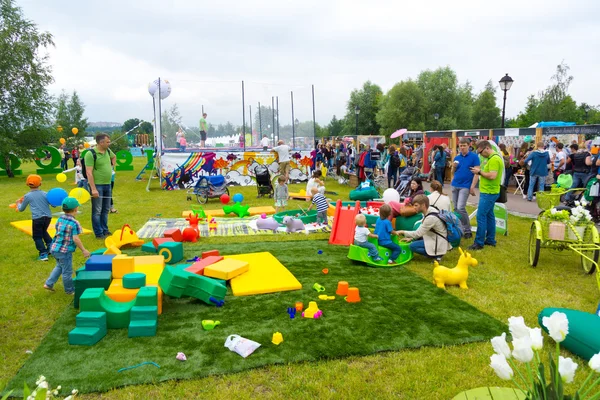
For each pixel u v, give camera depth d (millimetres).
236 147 22297
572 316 4305
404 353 4258
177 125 20203
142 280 5305
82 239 8898
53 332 4676
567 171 12734
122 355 4180
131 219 11258
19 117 24797
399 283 6277
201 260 6801
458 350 4324
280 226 10117
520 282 6438
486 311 5324
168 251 7172
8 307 5418
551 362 2281
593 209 10672
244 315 5121
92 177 8734
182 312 5215
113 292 5184
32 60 24266
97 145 8898
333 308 5336
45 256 7477
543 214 7203
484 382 3797
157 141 20094
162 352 4238
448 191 17188
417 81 64812
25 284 6250
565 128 15664
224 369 3930
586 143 14578
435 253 7113
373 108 72062
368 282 6312
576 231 6738
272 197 15641
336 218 8883
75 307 5344
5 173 25719
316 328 4770
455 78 62625
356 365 4055
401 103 60000
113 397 3549
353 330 4727
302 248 8242
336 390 3670
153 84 18922
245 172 19156
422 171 22984
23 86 24438
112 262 5629
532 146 16562
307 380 3795
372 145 29188
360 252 7164
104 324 4609
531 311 5336
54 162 26906
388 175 16984
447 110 61562
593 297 5832
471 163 8766
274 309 5297
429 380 3805
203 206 13680
